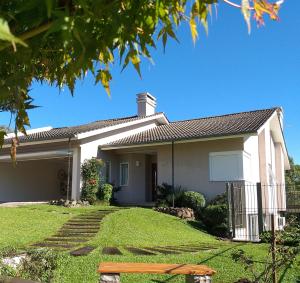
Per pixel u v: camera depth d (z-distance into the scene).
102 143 20.47
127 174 20.94
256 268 8.20
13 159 2.37
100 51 1.77
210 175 18.11
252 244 11.71
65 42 1.38
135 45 1.86
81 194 18.81
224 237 14.21
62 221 13.32
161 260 8.53
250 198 17.02
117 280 5.32
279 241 7.11
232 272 7.94
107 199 19.06
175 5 1.80
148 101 25.19
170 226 14.21
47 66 2.18
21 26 1.52
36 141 20.09
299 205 23.27
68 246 9.76
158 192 18.47
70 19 1.40
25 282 4.00
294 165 53.00
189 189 18.58
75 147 19.38
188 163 18.83
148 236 12.13
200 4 1.66
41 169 25.39
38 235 11.06
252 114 21.69
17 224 12.28
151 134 21.45
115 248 9.91
